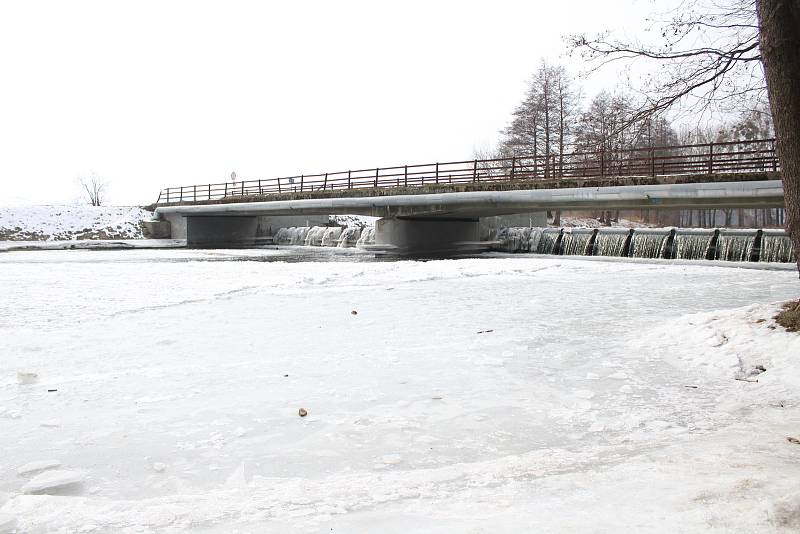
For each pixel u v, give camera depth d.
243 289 17.12
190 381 7.58
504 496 4.06
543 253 37.88
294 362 8.55
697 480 3.96
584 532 3.17
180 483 4.64
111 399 6.86
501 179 35.94
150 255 40.34
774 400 6.61
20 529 3.71
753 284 18.42
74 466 4.99
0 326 11.27
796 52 8.40
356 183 41.06
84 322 11.74
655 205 26.94
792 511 3.08
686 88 10.66
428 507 3.93
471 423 6.04
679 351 9.05
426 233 40.72
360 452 5.29
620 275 21.62
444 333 10.66
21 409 6.50
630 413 6.29
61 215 56.75
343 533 3.51
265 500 4.18
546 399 6.83
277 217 62.12
